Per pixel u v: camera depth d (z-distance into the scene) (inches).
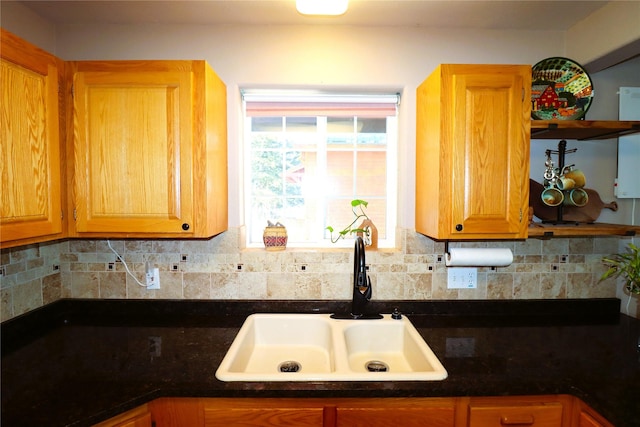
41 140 42.8
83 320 57.6
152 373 39.5
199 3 53.1
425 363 43.8
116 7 54.0
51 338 50.0
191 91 47.3
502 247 61.4
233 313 60.7
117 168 47.7
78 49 59.2
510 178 48.8
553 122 50.4
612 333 52.7
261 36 60.1
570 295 62.2
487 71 48.3
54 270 58.7
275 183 69.7
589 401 35.1
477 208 49.0
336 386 37.2
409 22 59.0
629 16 49.7
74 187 47.7
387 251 61.8
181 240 60.9
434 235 50.9
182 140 47.4
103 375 39.0
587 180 61.9
